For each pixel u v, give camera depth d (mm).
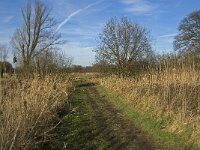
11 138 8117
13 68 11648
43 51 37438
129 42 37344
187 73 18938
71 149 9977
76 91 30688
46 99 12070
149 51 37406
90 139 11445
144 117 14789
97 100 23844
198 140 10641
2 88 10078
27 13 42094
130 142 11305
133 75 34375
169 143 11023
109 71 38594
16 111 9375
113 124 14219
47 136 10070
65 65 36688
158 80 20250
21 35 36688
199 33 46875
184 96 14422
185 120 12188
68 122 13789
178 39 48781
